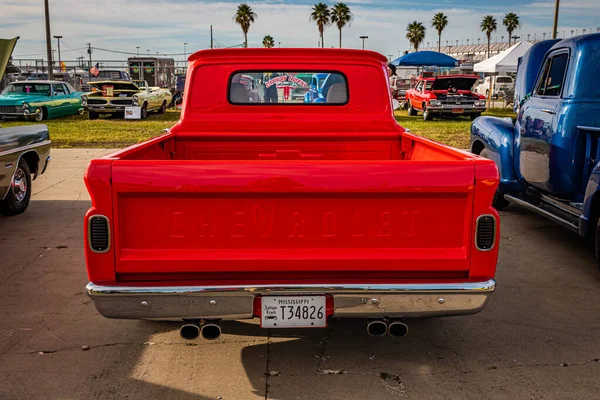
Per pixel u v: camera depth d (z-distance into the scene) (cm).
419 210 267
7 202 654
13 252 530
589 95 490
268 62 427
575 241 578
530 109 570
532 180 562
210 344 347
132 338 355
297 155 441
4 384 299
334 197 264
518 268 495
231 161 258
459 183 262
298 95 434
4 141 616
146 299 262
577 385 299
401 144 442
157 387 297
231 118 432
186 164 257
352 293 265
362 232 267
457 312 271
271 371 314
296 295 267
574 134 493
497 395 289
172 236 263
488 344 349
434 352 338
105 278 264
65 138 1484
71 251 535
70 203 739
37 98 1958
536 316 392
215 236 264
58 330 366
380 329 283
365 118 439
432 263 269
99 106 2061
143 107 2134
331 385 299
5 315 389
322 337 358
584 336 360
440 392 292
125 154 291
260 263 265
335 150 442
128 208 261
